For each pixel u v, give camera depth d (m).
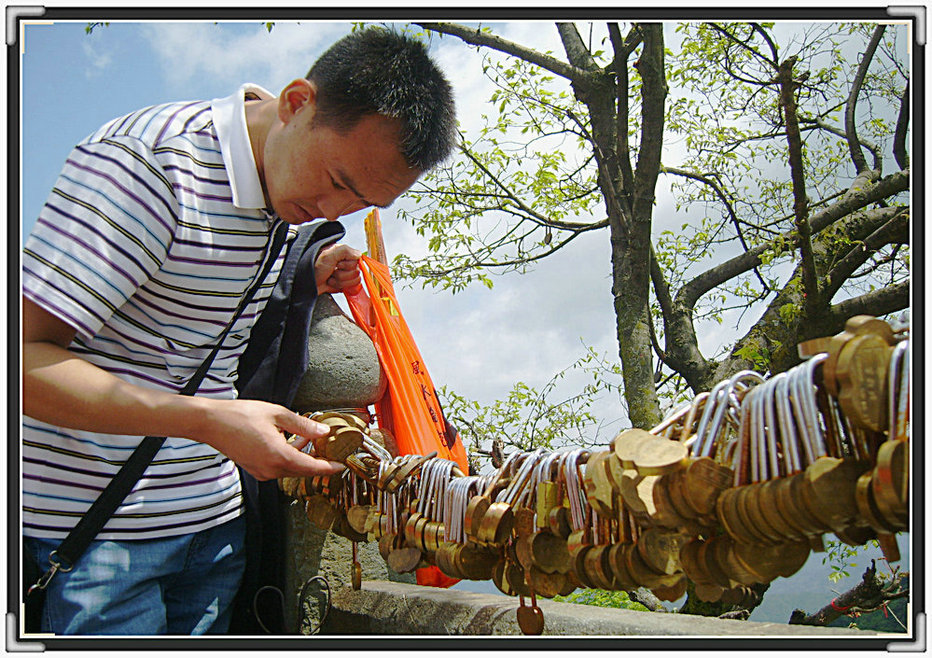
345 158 1.38
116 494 1.44
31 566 1.40
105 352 1.43
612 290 3.96
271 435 1.30
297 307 1.74
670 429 0.94
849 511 0.71
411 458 1.40
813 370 0.78
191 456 1.54
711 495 0.82
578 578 1.05
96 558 1.42
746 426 0.83
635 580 0.96
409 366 1.89
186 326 1.50
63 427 1.32
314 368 1.78
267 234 1.54
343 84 1.35
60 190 1.34
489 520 1.14
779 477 0.78
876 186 4.45
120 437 1.46
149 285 1.44
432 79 1.42
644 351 3.76
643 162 3.81
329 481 1.56
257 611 1.68
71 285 1.27
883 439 0.74
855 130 4.67
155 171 1.39
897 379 0.72
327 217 1.50
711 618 1.24
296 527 1.78
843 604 2.90
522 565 1.15
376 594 1.66
